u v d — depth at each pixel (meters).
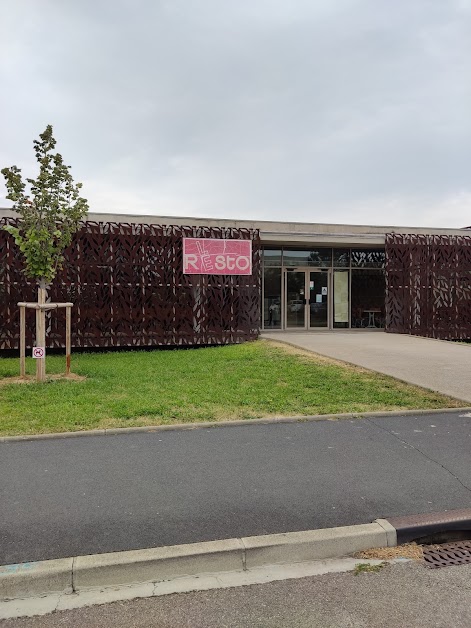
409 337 16.19
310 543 3.89
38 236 9.84
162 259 15.50
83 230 14.87
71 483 4.92
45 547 3.77
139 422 6.79
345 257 19.48
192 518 4.23
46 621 3.15
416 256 17.94
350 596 3.40
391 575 3.66
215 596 3.41
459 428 6.74
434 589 3.49
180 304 15.67
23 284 14.41
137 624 3.12
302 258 19.14
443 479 5.08
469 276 18.28
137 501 4.54
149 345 15.47
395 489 4.83
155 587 3.52
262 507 4.44
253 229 16.45
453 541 4.20
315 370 10.24
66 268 14.72
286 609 3.26
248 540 3.87
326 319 19.33
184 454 5.73
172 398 8.07
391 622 3.13
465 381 9.25
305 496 4.67
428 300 17.98
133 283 15.27
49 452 5.77
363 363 10.94
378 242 18.45
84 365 11.74
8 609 3.27
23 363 10.20
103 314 15.01
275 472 5.23
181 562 3.66
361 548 3.99
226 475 5.14
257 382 9.32
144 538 3.90
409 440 6.25
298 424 6.89
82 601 3.36
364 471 5.27
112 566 3.55
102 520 4.19
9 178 9.84
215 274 15.89
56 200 10.02
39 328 9.73
